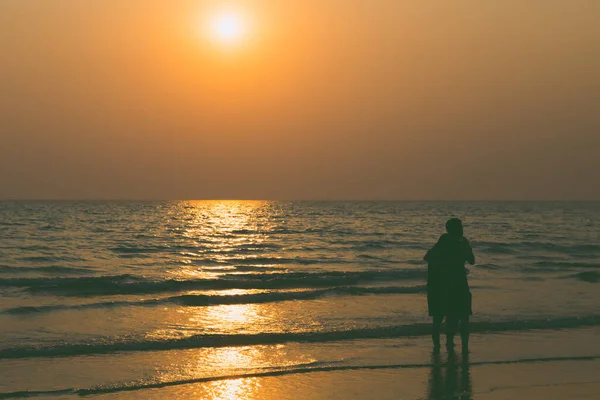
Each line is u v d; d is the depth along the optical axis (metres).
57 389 8.23
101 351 10.27
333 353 10.25
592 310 13.91
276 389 8.36
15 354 9.99
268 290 18.58
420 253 31.02
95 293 17.58
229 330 11.92
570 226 61.16
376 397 8.08
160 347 10.57
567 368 9.45
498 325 12.10
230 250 33.06
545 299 15.45
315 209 135.00
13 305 15.09
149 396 8.02
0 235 43.44
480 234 47.28
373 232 49.12
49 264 25.70
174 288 18.80
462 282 10.07
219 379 8.75
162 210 116.56
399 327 11.89
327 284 19.72
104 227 55.62
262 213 104.62
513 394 8.22
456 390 8.37
